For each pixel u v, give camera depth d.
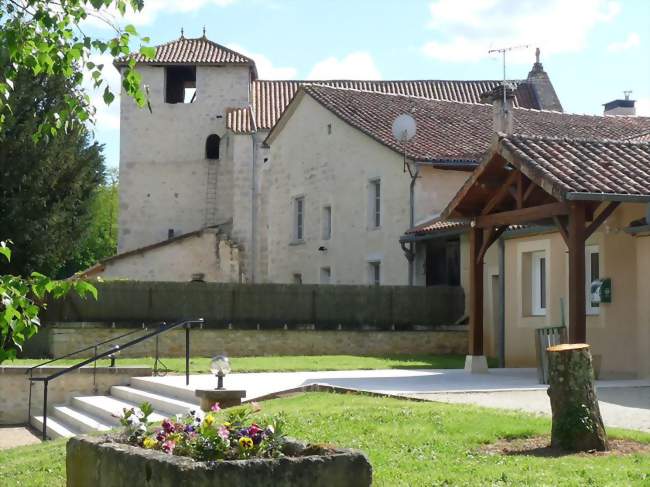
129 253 39.53
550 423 11.03
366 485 6.13
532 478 8.23
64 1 9.02
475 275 19.55
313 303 28.62
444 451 9.66
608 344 18.86
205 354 27.50
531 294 23.62
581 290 15.95
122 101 47.94
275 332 28.16
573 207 16.06
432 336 29.23
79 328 26.52
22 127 32.16
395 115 34.62
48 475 10.37
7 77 9.20
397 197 31.05
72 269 65.94
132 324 27.03
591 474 8.33
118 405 17.39
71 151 34.66
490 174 18.17
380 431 10.72
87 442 6.78
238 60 47.44
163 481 5.85
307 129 37.34
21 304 8.23
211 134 47.72
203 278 40.00
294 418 11.82
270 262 39.84
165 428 6.86
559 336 16.31
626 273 18.58
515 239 23.95
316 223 36.47
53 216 34.28
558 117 35.84
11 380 19.81
